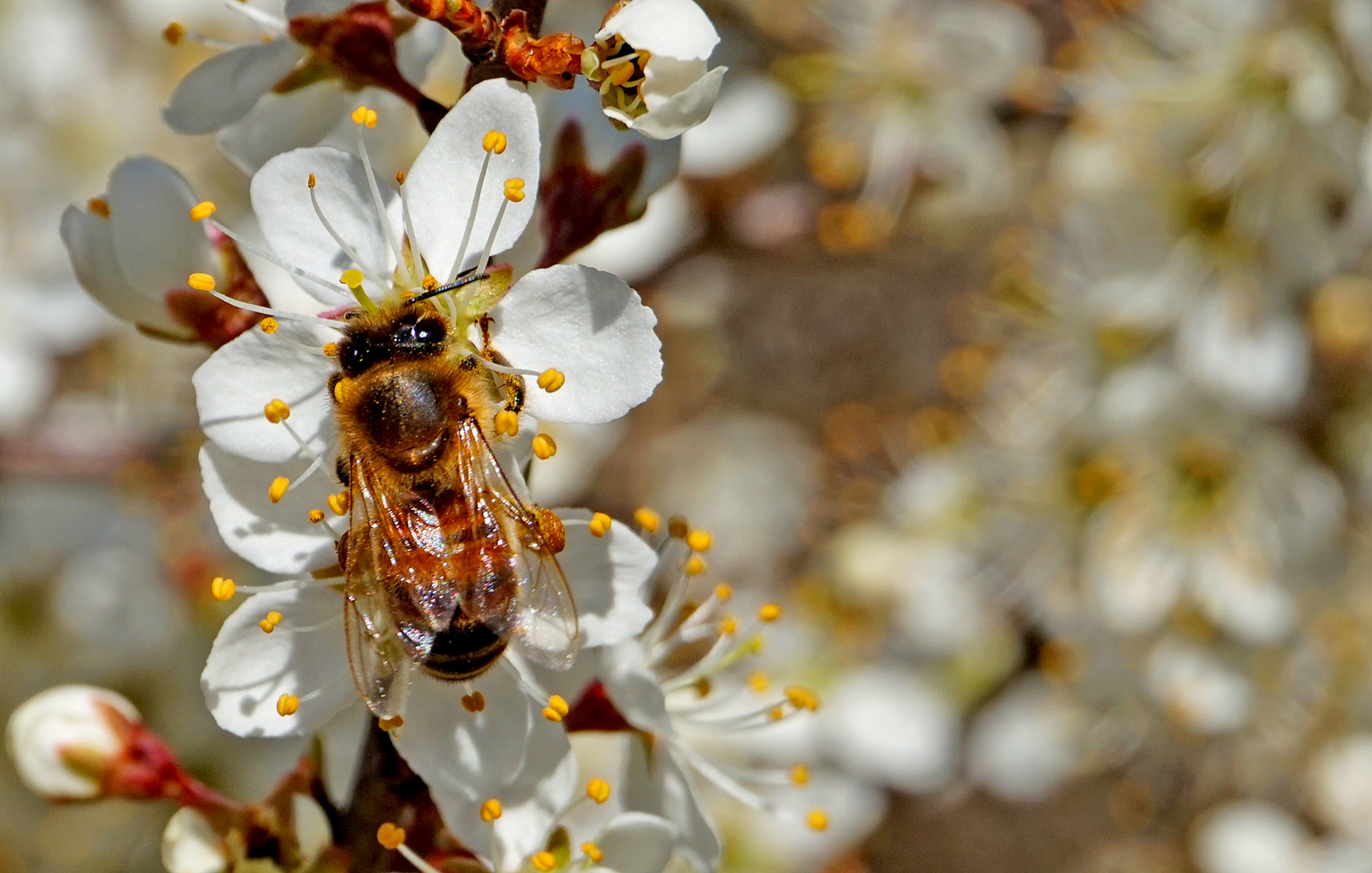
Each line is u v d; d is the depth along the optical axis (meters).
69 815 0.21
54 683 0.20
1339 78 0.19
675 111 0.14
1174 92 0.20
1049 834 0.29
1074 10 0.22
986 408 0.24
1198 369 0.20
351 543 0.14
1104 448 0.22
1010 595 0.23
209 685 0.14
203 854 0.14
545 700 0.14
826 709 0.24
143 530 0.22
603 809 0.15
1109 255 0.20
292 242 0.14
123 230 0.15
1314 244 0.19
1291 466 0.20
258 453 0.14
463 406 0.14
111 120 0.24
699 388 0.31
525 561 0.14
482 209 0.14
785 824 0.22
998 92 0.25
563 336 0.14
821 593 0.25
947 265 0.30
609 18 0.14
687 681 0.16
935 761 0.24
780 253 0.27
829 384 0.31
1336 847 0.23
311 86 0.15
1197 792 0.23
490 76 0.14
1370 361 0.20
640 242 0.24
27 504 0.21
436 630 0.14
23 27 0.24
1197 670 0.21
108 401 0.24
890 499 0.26
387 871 0.14
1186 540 0.21
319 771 0.15
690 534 0.15
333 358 0.14
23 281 0.23
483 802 0.14
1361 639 0.21
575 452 0.24
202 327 0.15
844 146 0.25
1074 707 0.24
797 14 0.25
